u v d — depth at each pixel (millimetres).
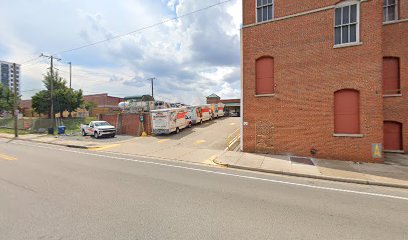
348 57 11484
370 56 11055
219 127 24828
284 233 4051
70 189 6434
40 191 6238
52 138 22500
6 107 48094
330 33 11867
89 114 56625
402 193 6734
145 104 29984
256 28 13680
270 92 13430
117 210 4965
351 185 7570
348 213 5051
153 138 20234
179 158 12109
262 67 13664
